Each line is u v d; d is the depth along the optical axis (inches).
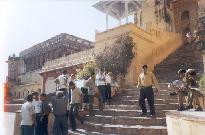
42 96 364.2
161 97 474.0
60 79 438.9
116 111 424.8
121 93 563.2
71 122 394.6
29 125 332.2
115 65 667.4
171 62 748.6
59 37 1414.9
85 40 1465.3
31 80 1310.3
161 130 332.2
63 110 347.3
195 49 724.0
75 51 1408.7
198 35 615.5
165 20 995.3
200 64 669.3
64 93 383.6
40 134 360.8
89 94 463.2
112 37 714.8
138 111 403.9
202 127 201.0
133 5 1003.3
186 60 725.3
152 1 1005.2
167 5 1019.9
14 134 401.1
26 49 1552.7
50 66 1043.9
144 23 962.1
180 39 916.0
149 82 382.9
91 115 441.4
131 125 374.0
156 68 729.0
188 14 1010.1
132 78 658.2
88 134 363.6
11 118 522.6
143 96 384.8
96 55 712.4
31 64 1513.3
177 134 261.0
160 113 387.9
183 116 241.3
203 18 708.0
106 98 508.4
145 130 340.5
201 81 349.7
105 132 371.2
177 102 443.5
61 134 348.8
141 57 706.8
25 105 335.3
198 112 251.6
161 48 799.1
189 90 324.8
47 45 1453.0
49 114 392.5
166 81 621.6
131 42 682.8
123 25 703.1
